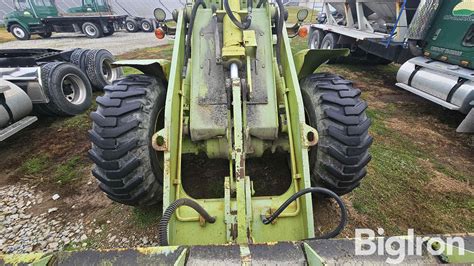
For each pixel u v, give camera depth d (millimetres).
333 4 8805
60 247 2428
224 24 2359
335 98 2188
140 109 2125
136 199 2197
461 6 4574
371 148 3850
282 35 2457
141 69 2480
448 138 4199
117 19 16297
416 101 5559
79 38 15391
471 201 2930
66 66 4758
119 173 2002
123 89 2219
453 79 4520
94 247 2414
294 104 2143
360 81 6844
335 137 2084
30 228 2631
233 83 1938
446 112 5043
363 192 2982
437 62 5102
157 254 1157
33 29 15133
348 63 8539
